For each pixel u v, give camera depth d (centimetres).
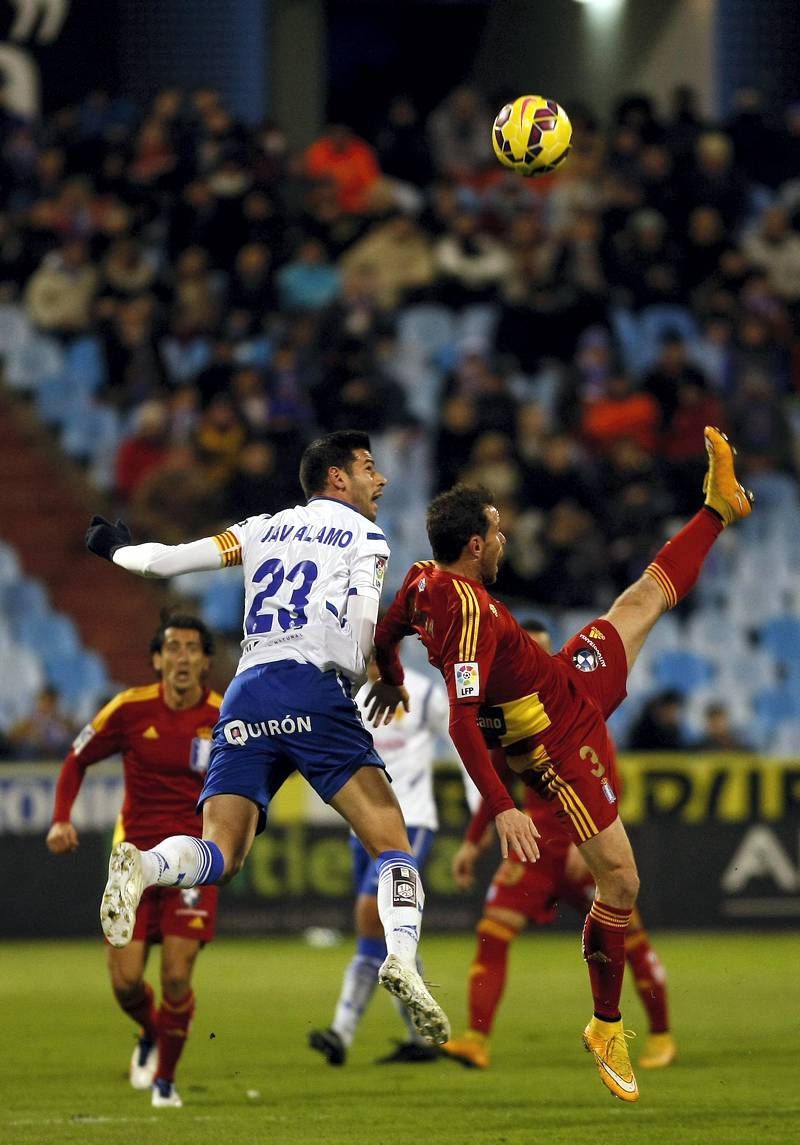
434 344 7781
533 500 6788
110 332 7381
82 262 7638
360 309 7469
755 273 7944
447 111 8450
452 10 9650
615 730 6944
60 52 8306
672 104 9031
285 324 7600
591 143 8288
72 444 7412
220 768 2130
